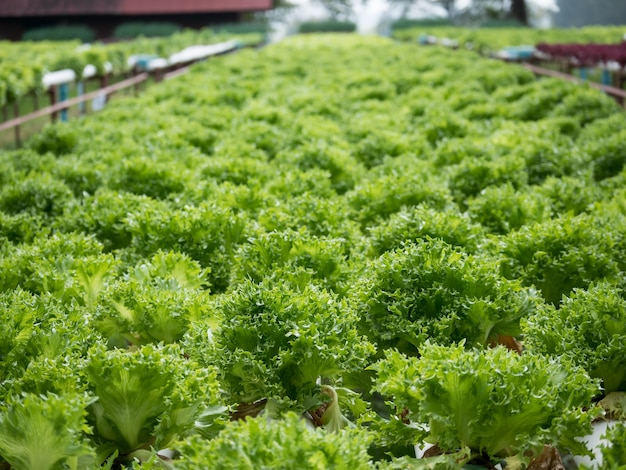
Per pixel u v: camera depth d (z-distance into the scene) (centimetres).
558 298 123
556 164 205
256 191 162
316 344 92
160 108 340
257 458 69
